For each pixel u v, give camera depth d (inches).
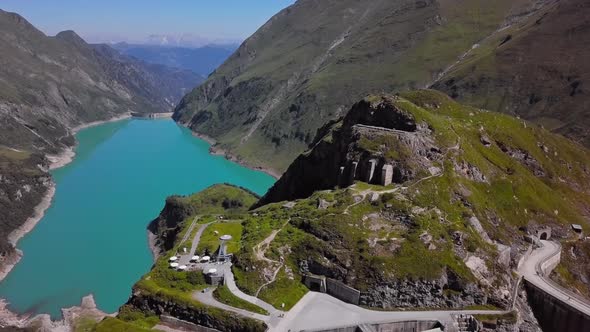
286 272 5733.3
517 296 5979.3
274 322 5098.4
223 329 5172.2
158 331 5241.1
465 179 7239.2
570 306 5669.3
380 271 5521.7
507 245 6619.1
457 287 5615.2
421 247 5802.2
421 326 5290.4
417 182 6692.9
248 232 6614.2
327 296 5585.6
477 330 5334.6
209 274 5693.9
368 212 6176.2
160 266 6008.9
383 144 7130.9
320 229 5984.3
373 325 5137.8
